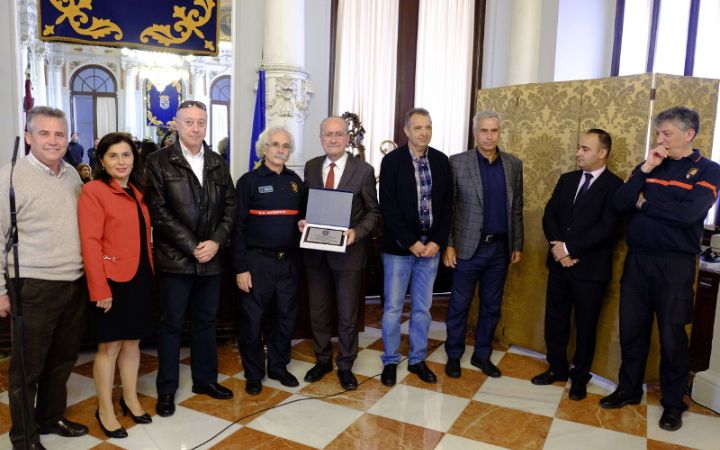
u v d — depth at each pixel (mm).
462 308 3055
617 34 5039
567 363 3027
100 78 4488
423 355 3066
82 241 2102
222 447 2271
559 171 3188
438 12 5016
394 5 4898
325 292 2932
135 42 4105
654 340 2986
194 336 2713
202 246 2451
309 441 2336
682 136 2389
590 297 2783
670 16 4684
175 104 4609
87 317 2256
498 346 3615
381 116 4957
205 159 2564
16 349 2053
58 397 2311
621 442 2385
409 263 2908
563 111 3152
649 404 2764
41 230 2025
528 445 2342
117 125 4578
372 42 4859
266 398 2746
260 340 2791
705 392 2779
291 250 2799
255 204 2689
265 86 4168
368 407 2668
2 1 3762
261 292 2729
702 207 2369
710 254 3533
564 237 2836
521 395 2850
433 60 5047
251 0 4250
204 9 4254
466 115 5207
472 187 2930
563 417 2609
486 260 2986
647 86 2746
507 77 5078
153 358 3309
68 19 3941
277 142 2646
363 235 2768
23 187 1984
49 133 1979
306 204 2803
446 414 2613
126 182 2254
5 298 1993
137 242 2240
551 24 4836
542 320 3354
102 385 2301
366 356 3389
